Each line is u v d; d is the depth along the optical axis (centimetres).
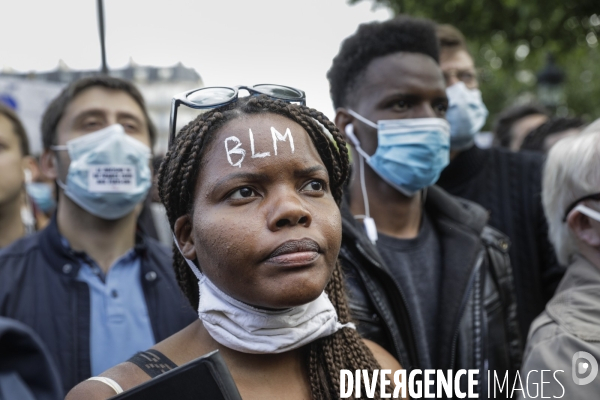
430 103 240
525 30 835
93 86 269
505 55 959
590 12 777
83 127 263
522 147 458
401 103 238
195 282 150
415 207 240
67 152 260
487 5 828
